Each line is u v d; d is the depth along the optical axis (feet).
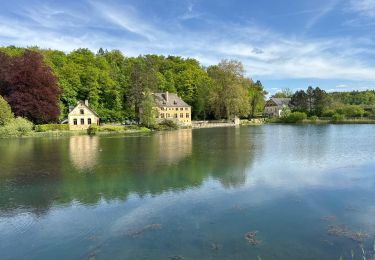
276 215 54.39
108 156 121.60
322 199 62.59
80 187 75.51
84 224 52.60
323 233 46.91
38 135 220.02
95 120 279.28
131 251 42.93
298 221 51.60
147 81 325.62
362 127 269.64
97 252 43.01
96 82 306.55
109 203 63.10
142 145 158.81
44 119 241.55
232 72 349.61
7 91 240.12
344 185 72.64
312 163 99.55
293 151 126.62
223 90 351.67
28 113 231.71
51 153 131.44
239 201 62.03
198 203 61.46
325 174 83.76
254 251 41.91
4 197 68.39
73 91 293.84
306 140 168.45
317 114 411.13
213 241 45.09
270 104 558.15
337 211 55.93
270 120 403.34
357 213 54.75
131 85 314.76
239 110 363.56
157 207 59.82
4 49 341.82
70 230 50.39
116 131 256.73
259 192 67.92
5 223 53.88
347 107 396.37
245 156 116.06
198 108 390.42
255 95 452.35
